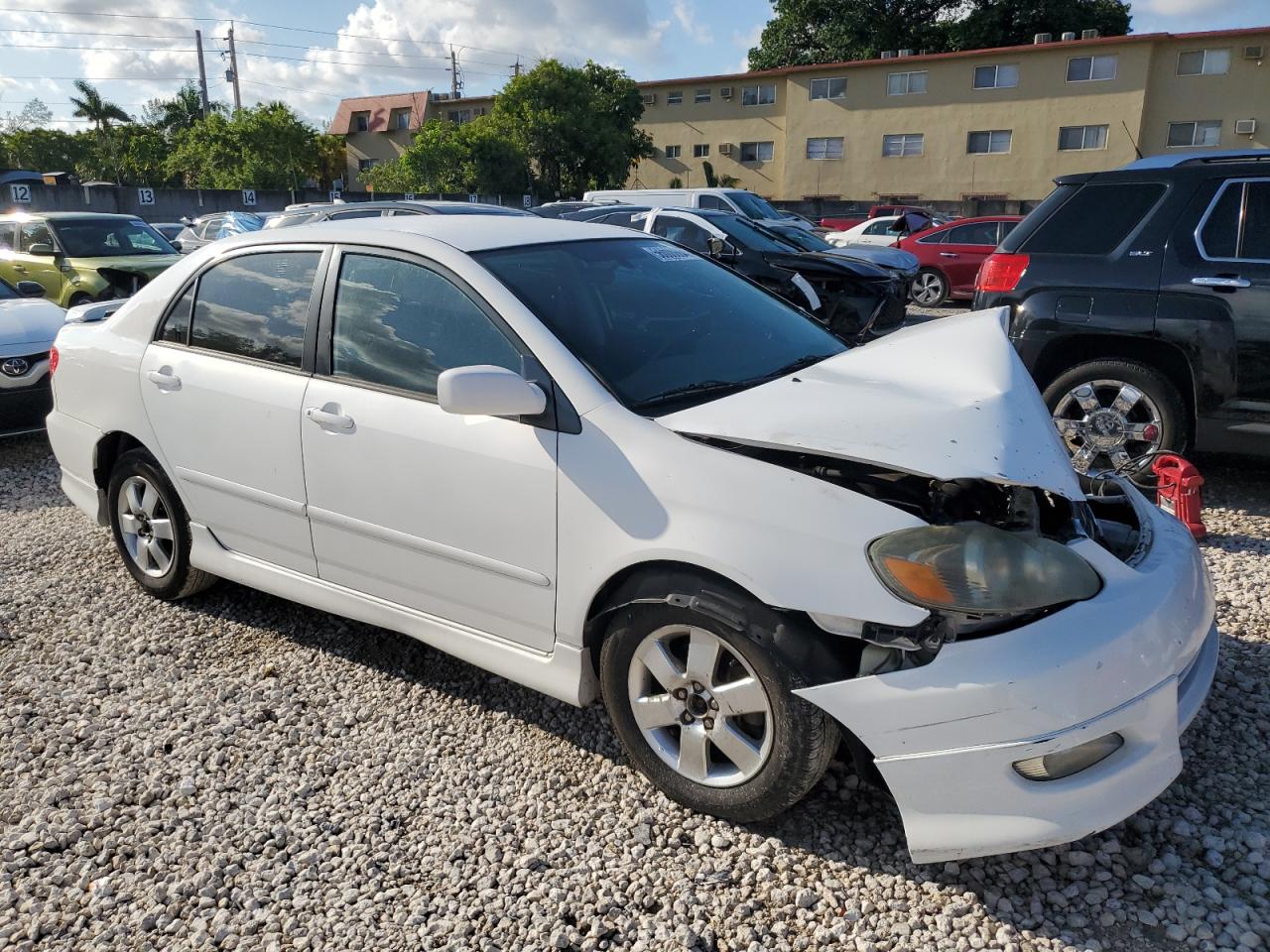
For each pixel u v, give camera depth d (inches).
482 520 116.2
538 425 111.5
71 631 159.0
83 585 177.3
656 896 97.7
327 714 132.9
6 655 150.9
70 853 106.4
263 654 149.8
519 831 108.3
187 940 94.1
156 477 158.4
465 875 101.7
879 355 117.6
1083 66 1407.5
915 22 1953.7
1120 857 101.3
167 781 118.2
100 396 163.3
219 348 147.0
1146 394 208.1
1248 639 146.9
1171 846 102.4
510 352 116.1
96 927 95.8
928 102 1528.1
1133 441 212.2
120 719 132.2
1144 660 91.8
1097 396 216.4
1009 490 105.4
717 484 100.0
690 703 106.1
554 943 91.7
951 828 91.4
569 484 108.5
